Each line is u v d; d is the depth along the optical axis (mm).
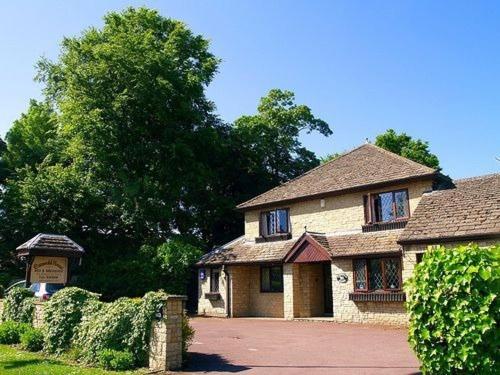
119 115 32531
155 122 34312
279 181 42469
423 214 20375
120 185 33812
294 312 24203
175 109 34062
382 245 21359
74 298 13523
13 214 31156
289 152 44344
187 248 30312
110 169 33500
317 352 12992
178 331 11305
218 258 28438
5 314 16688
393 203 22500
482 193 19875
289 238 26625
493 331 6902
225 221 37656
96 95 32156
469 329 6992
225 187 39906
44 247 16516
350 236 23453
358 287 21938
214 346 14531
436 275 7523
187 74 34906
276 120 44000
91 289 28719
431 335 7445
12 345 14234
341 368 10617
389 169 23609
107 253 32906
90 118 31469
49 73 36094
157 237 34000
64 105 32281
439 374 7336
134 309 11906
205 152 36438
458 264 7348
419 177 21375
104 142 32406
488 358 6816
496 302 7004
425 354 7500
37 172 35656
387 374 9836
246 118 43656
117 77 32156
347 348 13609
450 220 19094
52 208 31656
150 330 11430
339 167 27531
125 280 29031
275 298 26812
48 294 19578
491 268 7117
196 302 31453
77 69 32062
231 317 26906
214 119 39719
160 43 35438
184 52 36812
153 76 32531
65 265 17188
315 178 27719
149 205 32562
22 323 15312
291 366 11047
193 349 13906
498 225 17328
